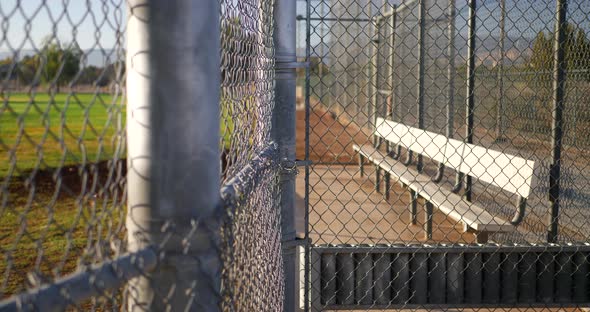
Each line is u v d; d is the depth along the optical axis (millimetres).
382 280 3939
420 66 7473
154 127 1232
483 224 4859
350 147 15344
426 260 3943
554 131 4762
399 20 9508
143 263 1158
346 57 16203
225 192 1460
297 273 4062
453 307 3967
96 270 1023
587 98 5109
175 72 1223
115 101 1031
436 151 7082
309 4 3740
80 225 6418
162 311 1270
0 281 4570
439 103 7941
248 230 1894
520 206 4977
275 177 2807
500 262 3969
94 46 937
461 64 7148
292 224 3441
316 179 10484
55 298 917
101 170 8203
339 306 3922
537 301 4004
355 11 12836
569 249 3973
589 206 4980
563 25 4742
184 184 1253
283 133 3369
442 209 5625
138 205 1251
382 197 8680
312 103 31453
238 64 1978
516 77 5883
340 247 3904
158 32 1210
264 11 2703
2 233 6012
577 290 4012
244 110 2109
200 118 1255
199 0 1228
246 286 1887
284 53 3312
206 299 1293
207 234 1271
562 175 5105
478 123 6359
